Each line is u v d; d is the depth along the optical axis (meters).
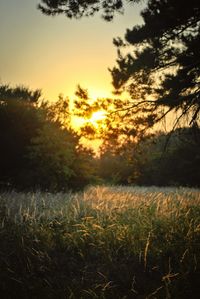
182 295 5.09
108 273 5.96
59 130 14.02
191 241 6.62
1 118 13.27
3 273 5.67
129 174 28.94
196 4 8.57
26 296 5.07
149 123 10.17
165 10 8.89
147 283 5.62
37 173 13.09
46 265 6.16
